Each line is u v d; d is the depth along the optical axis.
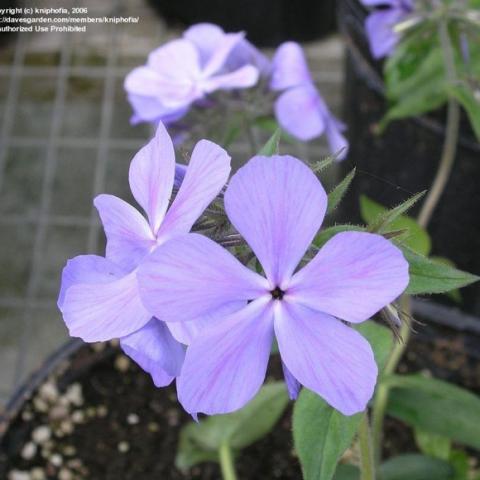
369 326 0.11
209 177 0.07
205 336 0.07
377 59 0.25
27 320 0.27
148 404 0.19
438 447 0.16
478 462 0.18
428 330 0.19
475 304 0.24
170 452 0.19
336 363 0.07
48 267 0.28
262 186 0.07
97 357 0.19
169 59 0.14
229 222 0.08
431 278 0.08
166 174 0.08
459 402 0.14
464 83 0.16
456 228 0.24
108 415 0.19
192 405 0.07
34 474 0.18
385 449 0.18
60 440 0.19
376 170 0.24
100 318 0.07
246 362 0.07
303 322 0.07
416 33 0.17
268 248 0.07
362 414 0.10
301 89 0.15
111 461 0.19
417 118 0.23
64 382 0.19
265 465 0.18
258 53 0.15
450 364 0.19
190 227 0.07
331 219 0.25
